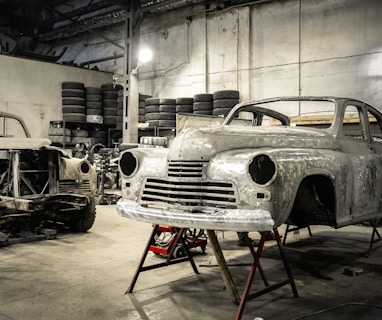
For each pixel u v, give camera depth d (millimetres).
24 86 11844
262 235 2803
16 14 15914
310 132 3551
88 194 5441
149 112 11016
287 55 9969
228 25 11055
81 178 5383
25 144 5113
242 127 3385
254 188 2641
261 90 10445
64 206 5281
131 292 3219
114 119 12273
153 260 4160
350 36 9000
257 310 2889
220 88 11273
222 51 11219
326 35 9344
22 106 11805
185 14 11930
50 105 12352
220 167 2811
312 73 9562
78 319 2703
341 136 3711
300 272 3877
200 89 11711
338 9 9156
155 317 2750
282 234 5645
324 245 5047
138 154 3264
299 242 5199
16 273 3682
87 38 14992
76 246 4719
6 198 4922
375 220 4594
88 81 13203
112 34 14133
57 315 2764
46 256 4270
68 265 3945
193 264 3705
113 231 5602
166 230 4207
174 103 10883
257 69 10516
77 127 12516
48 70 12305
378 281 3615
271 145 3117
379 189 4051
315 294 3248
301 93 9742
